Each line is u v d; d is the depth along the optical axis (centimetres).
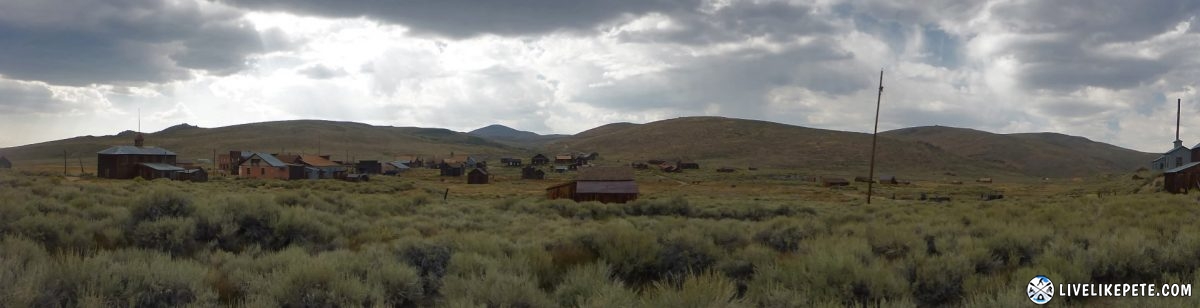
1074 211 2441
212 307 771
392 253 1195
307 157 12756
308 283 843
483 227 2283
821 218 2377
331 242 1584
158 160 10219
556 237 1588
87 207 1677
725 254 1209
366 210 2555
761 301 847
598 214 3541
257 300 761
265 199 1702
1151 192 6031
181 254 1341
